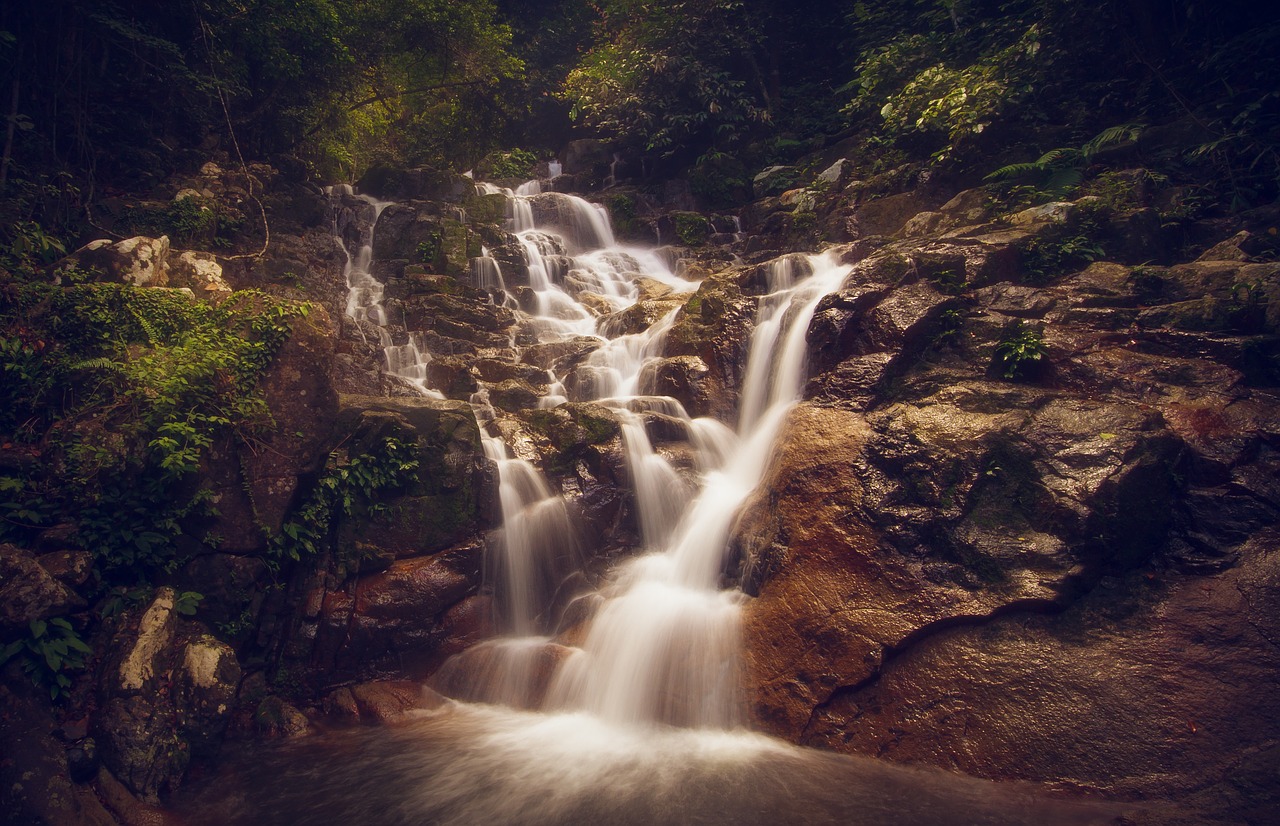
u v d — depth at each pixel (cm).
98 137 1075
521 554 752
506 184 1941
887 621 585
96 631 583
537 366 1038
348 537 712
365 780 544
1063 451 625
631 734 601
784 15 1972
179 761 541
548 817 483
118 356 662
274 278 1035
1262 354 691
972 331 780
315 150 1542
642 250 1558
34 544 582
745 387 941
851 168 1461
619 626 679
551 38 2323
